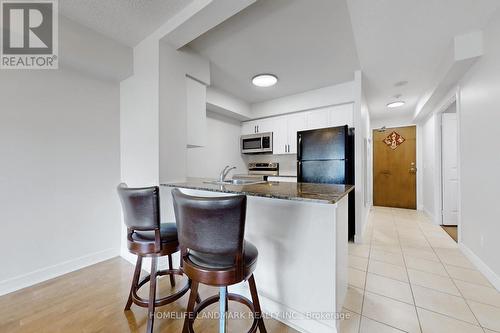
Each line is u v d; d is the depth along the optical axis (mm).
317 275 1418
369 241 3105
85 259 2359
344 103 3457
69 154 2250
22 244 1971
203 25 1874
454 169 3865
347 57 2617
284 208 1550
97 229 2459
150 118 2213
